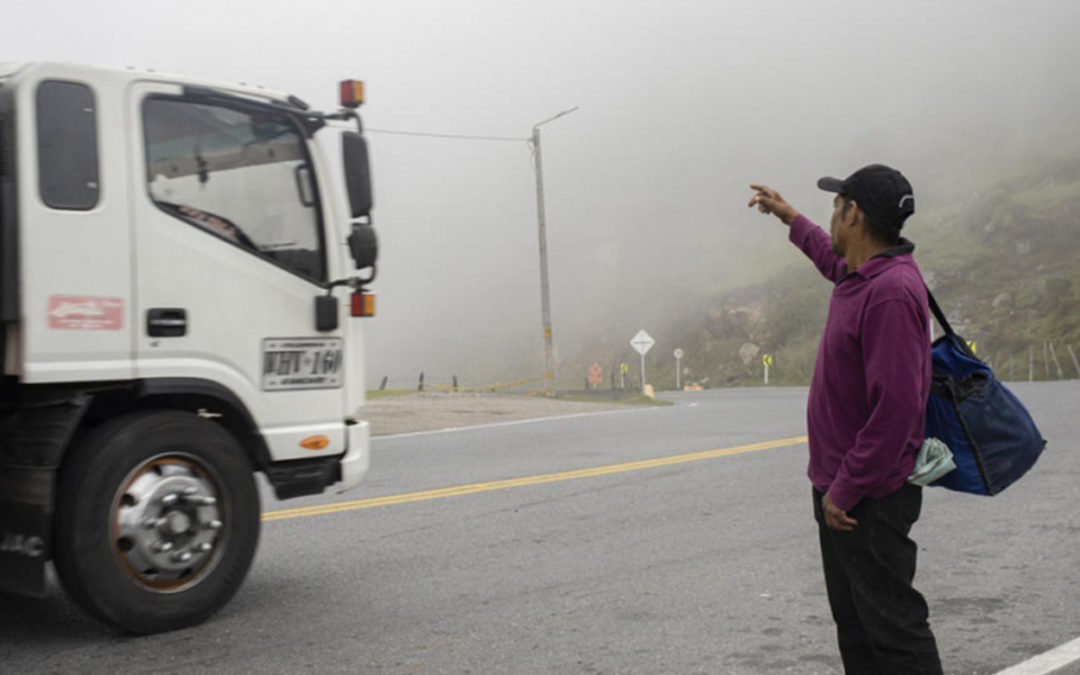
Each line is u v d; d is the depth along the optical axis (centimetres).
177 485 500
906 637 316
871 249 318
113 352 493
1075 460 1094
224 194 536
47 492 472
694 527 759
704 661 451
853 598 328
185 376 517
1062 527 739
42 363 472
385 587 588
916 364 298
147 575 494
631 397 3297
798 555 663
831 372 320
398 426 1700
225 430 525
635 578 604
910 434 302
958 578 596
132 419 494
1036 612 524
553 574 616
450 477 1038
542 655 461
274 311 553
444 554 674
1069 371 5691
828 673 433
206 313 525
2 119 471
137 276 501
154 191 509
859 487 304
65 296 479
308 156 575
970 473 316
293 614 532
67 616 530
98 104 492
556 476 1031
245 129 548
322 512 829
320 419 576
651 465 1111
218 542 517
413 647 474
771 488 941
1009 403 322
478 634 494
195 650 470
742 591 573
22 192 468
